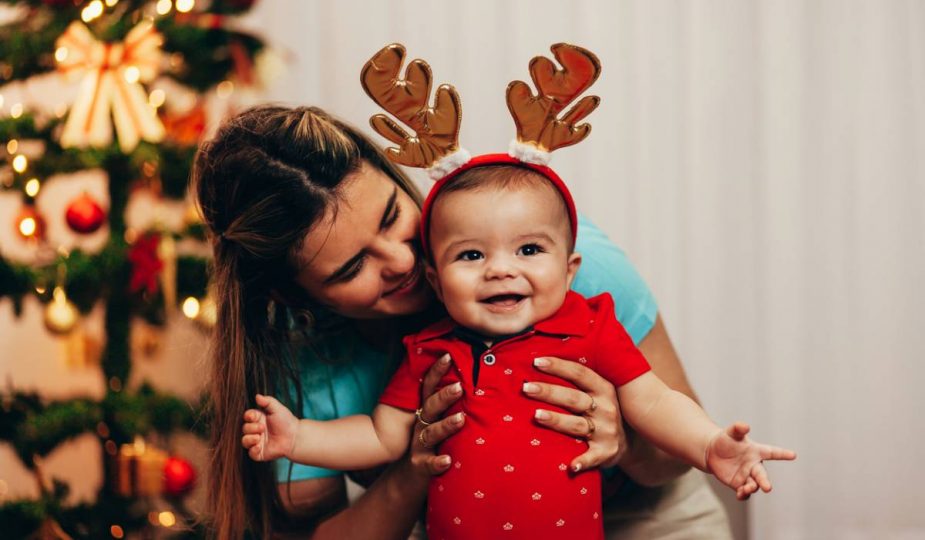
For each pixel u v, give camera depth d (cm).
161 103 217
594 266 126
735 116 254
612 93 254
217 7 213
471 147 258
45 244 218
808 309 257
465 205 105
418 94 107
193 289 206
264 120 114
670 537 137
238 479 121
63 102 268
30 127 209
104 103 206
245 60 211
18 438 212
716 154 255
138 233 211
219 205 114
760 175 254
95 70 206
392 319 125
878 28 250
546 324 107
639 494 138
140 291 208
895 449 258
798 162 254
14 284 210
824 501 261
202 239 208
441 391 105
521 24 255
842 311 256
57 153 210
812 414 260
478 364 106
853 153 252
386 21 259
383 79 106
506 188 105
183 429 208
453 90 106
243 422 120
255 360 121
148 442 213
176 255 207
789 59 252
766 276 256
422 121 108
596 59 103
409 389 112
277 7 259
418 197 121
